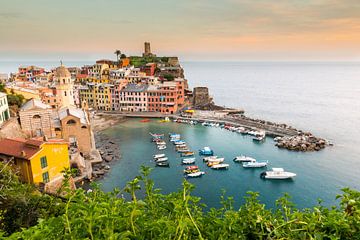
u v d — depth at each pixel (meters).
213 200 53.03
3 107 62.62
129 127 108.94
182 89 142.25
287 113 142.62
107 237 5.18
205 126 111.31
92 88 135.38
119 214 6.11
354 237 5.93
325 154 78.06
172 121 119.50
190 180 61.47
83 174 60.62
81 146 71.38
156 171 66.38
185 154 77.12
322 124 116.25
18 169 37.72
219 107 148.00
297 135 95.12
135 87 135.75
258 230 6.38
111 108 135.38
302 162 72.06
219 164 69.06
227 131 104.12
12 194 20.89
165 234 5.47
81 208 5.75
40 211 19.80
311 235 5.99
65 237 5.45
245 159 72.56
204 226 6.23
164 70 178.25
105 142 89.25
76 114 74.25
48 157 41.00
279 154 78.50
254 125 109.19
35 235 5.20
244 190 56.94
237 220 6.48
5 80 124.56
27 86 104.62
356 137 95.56
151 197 6.85
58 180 42.16
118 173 65.38
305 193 55.66
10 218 19.23
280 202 7.75
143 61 199.38
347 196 6.78
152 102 131.88
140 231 5.71
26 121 64.62
